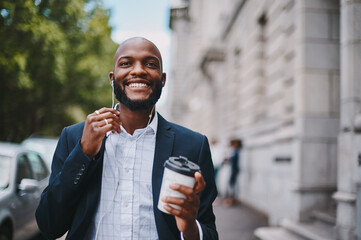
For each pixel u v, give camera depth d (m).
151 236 1.53
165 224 1.50
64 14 9.83
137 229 1.52
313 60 5.61
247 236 5.92
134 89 1.62
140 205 1.55
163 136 1.66
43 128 16.53
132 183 1.57
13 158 4.73
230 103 12.78
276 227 6.33
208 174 1.68
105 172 1.58
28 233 4.69
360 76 4.05
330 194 5.48
